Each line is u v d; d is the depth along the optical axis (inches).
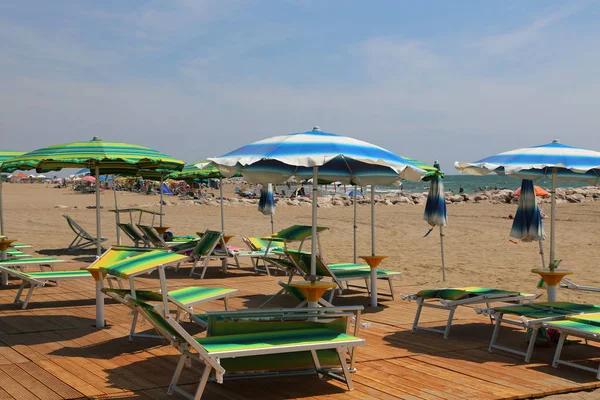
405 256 507.8
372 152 197.8
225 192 1882.4
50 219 812.6
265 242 435.2
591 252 528.1
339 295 331.3
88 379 176.4
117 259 212.4
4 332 233.1
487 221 866.1
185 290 229.5
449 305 232.5
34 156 265.0
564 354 213.9
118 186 1951.3
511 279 390.3
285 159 179.2
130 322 251.6
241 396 164.7
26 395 161.8
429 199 374.9
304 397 164.4
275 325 179.8
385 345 222.7
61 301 298.7
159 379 177.5
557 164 208.8
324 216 975.6
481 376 185.2
